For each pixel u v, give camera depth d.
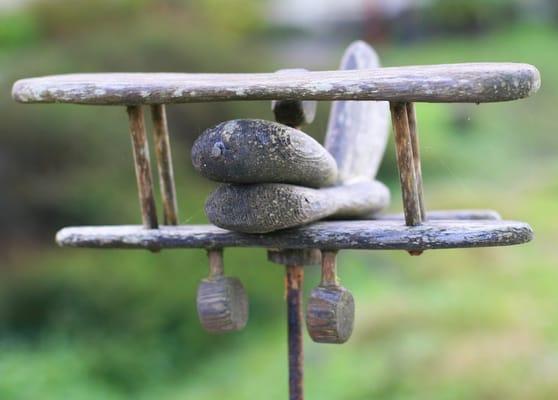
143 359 8.45
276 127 2.14
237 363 8.14
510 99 1.97
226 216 2.21
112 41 11.80
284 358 7.57
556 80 15.44
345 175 2.71
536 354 5.67
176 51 11.73
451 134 13.08
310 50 17.86
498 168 11.80
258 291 9.11
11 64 11.48
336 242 2.28
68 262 9.19
